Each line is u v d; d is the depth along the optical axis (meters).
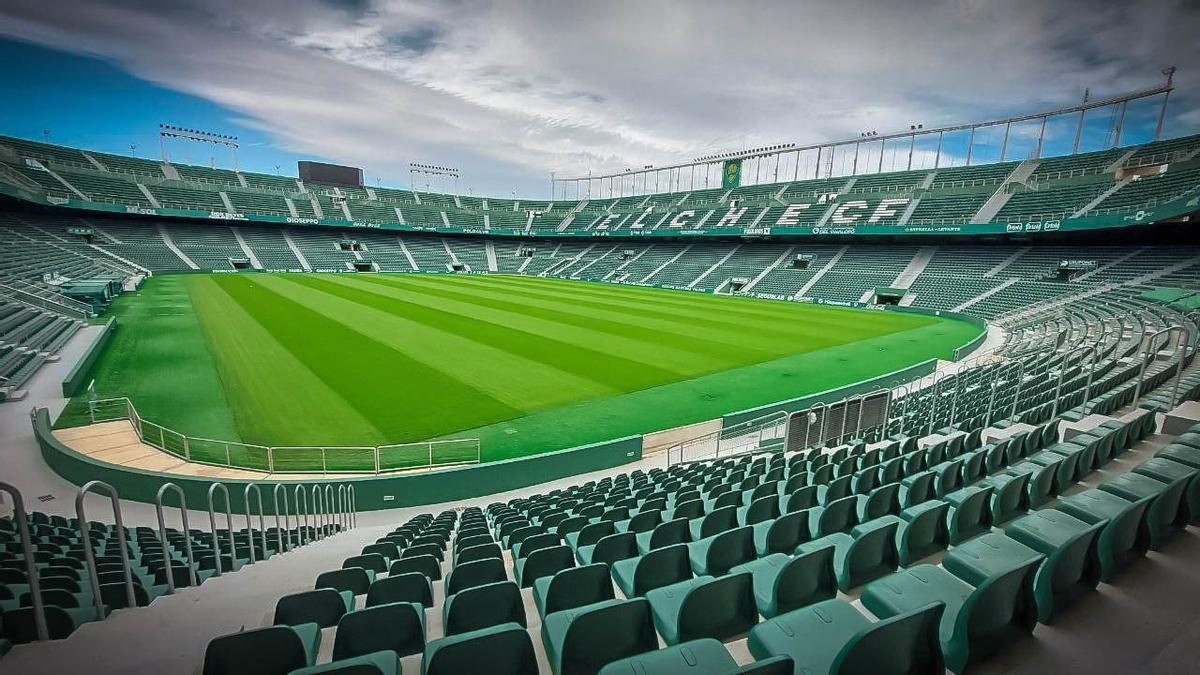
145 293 38.75
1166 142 38.09
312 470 12.04
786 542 5.62
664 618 4.02
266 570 6.50
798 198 61.41
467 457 13.27
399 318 31.20
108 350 22.12
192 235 62.34
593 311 36.78
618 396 18.22
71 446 12.95
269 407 16.03
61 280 33.97
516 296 44.25
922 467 8.75
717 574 5.25
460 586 5.09
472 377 19.62
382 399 17.02
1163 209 30.84
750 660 3.65
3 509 10.28
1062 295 35.28
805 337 29.33
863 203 53.69
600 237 77.31
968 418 13.18
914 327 33.38
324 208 72.38
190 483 10.70
